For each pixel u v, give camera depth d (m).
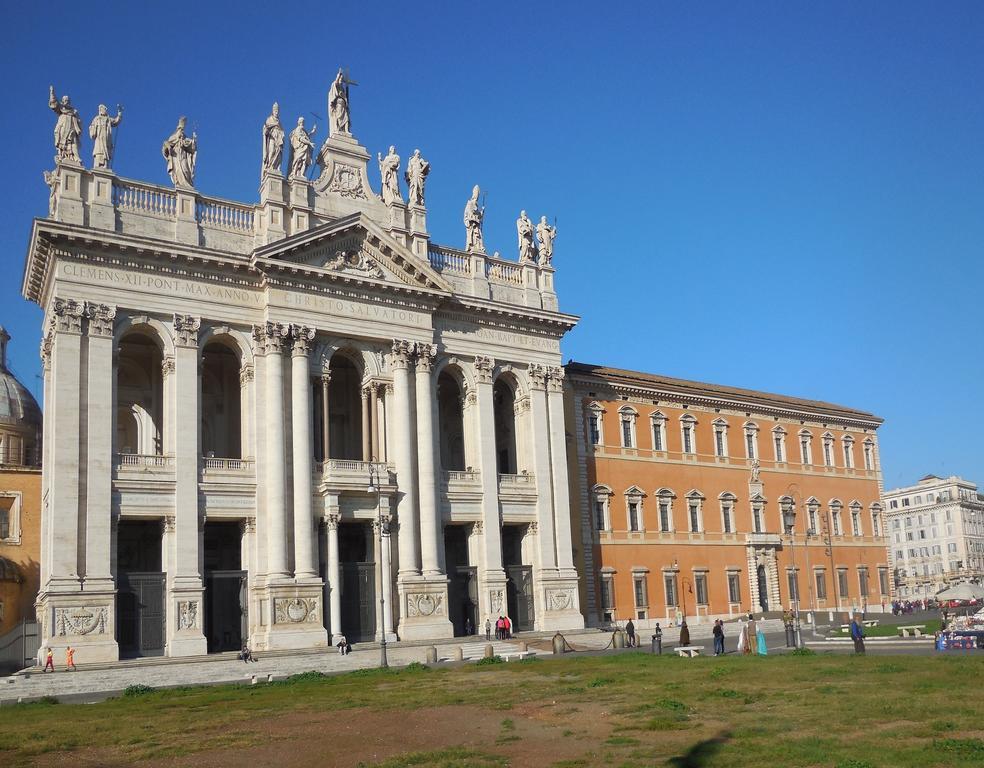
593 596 70.25
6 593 58.34
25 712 31.91
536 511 63.25
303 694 33.47
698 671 34.88
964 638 42.19
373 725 25.06
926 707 23.56
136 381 57.41
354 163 59.66
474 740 22.12
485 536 60.06
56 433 46.19
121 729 26.23
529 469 64.12
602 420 74.81
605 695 29.00
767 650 47.28
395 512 55.81
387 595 54.09
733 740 20.33
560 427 65.56
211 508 50.22
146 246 49.59
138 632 47.47
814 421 92.31
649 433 77.69
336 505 53.09
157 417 56.50
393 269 58.38
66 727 27.05
